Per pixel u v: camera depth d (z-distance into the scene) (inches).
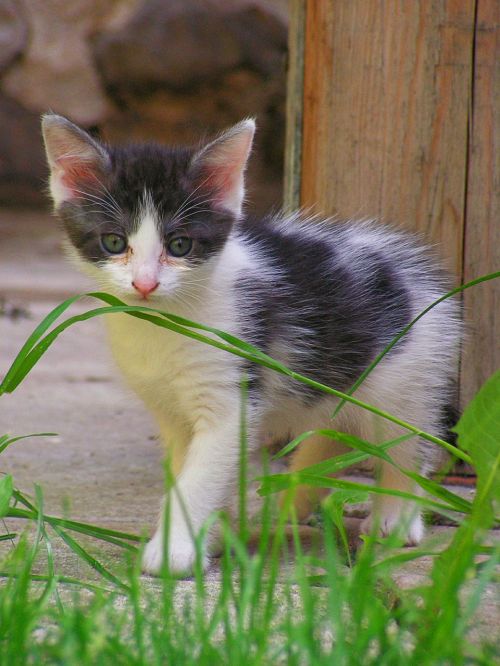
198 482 199.9
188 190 212.7
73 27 735.1
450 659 131.1
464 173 256.8
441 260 254.2
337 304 225.5
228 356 207.0
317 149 267.4
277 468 272.7
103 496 252.5
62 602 163.8
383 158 261.6
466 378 259.9
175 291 206.1
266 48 727.7
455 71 254.1
